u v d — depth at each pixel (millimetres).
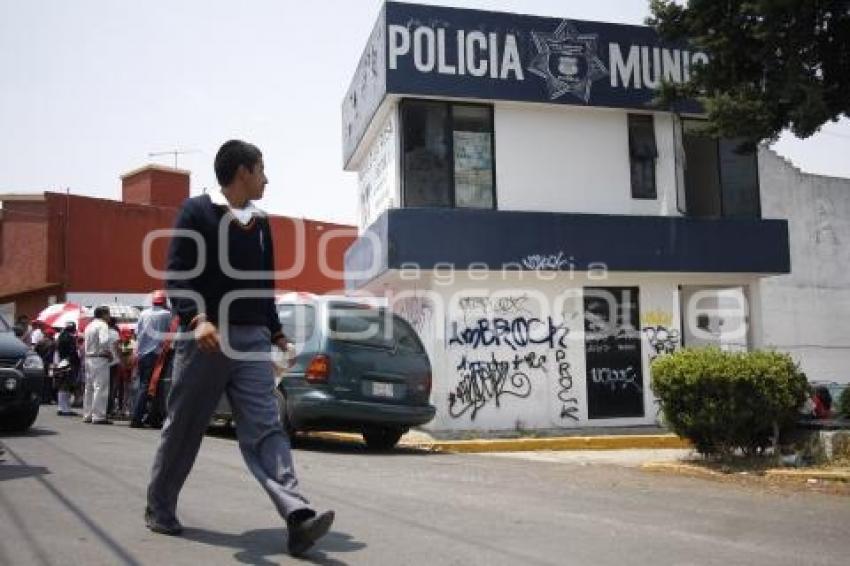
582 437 12508
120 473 7121
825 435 9180
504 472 8562
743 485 8047
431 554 4602
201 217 4453
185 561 4223
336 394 9812
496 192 14359
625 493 7309
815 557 4941
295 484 4391
